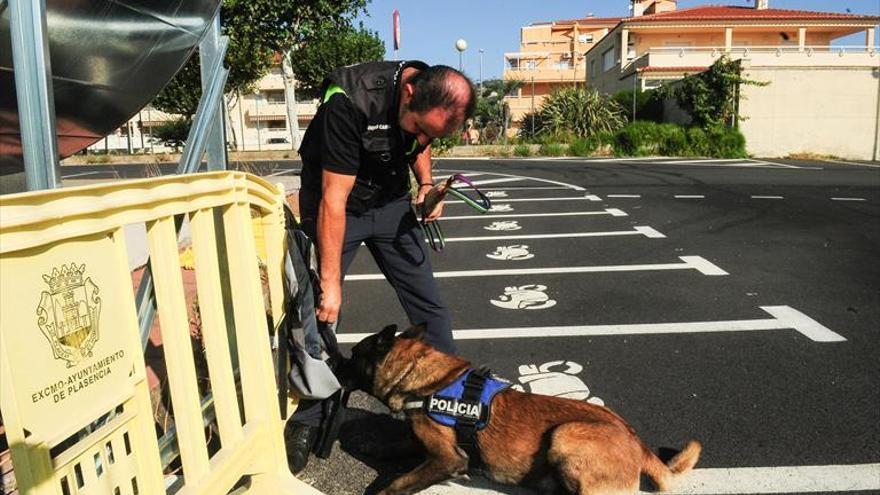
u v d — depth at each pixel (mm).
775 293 5598
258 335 2586
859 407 3422
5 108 2957
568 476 2461
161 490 2020
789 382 3754
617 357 4195
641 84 34375
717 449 3035
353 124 2695
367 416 3510
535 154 28141
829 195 12305
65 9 2713
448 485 2857
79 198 1632
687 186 14109
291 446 2961
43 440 1511
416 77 2719
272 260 2799
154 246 2002
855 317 4891
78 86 3240
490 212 10797
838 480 2770
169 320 2074
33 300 1501
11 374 1437
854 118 26047
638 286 5918
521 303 5465
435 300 3324
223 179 2352
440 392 2695
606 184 14797
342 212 2727
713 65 26078
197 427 2209
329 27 21078
